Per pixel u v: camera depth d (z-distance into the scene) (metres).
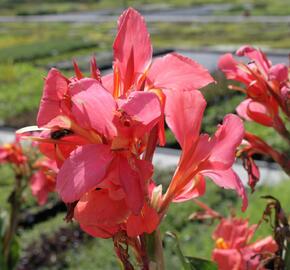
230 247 0.57
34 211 2.02
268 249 0.56
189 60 0.36
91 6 13.67
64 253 1.68
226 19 9.17
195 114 0.37
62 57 6.39
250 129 2.67
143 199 0.32
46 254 1.68
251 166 0.56
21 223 1.97
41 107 0.34
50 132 0.35
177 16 10.29
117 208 0.33
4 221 0.97
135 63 0.36
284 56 5.55
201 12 10.62
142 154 0.37
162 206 0.37
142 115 0.32
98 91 0.33
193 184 0.39
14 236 0.94
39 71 5.23
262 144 0.56
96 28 9.09
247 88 0.53
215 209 1.84
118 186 0.33
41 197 0.98
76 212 0.34
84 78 0.33
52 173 0.44
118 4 13.70
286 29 7.42
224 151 0.36
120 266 0.38
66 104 0.34
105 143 0.33
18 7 14.16
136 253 0.37
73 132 0.35
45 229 1.87
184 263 0.41
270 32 7.25
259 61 0.53
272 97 0.53
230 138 0.36
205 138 0.37
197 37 7.34
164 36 7.63
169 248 1.52
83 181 0.31
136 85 0.36
